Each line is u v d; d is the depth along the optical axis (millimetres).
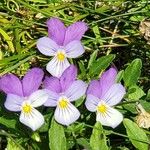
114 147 127
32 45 151
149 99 131
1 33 151
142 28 159
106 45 156
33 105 115
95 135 117
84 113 127
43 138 120
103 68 131
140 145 119
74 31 128
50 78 116
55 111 117
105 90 121
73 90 118
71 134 122
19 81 115
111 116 120
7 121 119
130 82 132
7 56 152
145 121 122
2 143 127
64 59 128
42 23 158
